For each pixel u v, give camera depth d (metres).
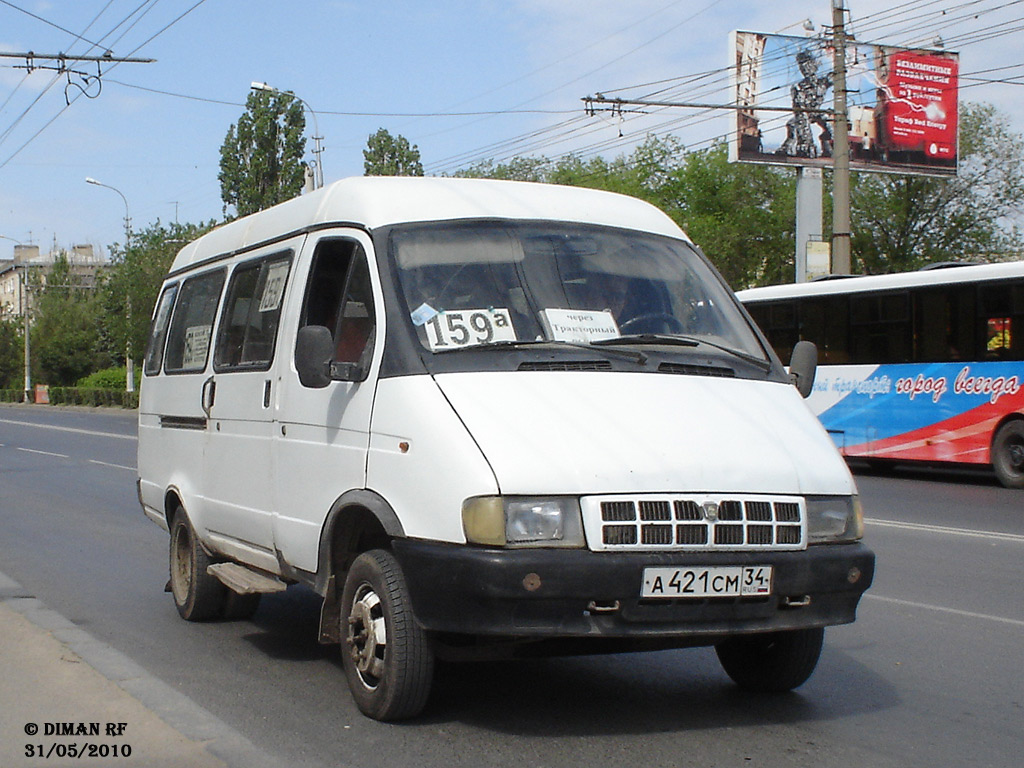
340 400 5.50
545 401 4.94
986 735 5.18
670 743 4.98
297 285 6.16
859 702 5.71
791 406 5.49
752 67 34.59
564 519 4.56
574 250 5.90
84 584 9.09
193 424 7.42
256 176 56.53
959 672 6.34
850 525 5.07
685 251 6.36
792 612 4.86
